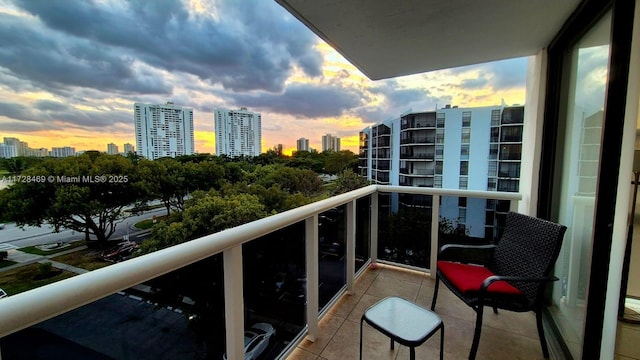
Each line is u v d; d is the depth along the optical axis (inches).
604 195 51.2
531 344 72.2
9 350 26.7
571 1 61.6
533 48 89.0
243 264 54.2
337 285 94.5
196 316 46.4
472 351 64.2
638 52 44.6
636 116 44.9
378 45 88.0
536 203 89.7
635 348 47.4
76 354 31.9
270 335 62.9
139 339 38.4
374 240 121.4
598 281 52.6
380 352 69.7
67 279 27.9
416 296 96.5
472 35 80.0
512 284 71.7
